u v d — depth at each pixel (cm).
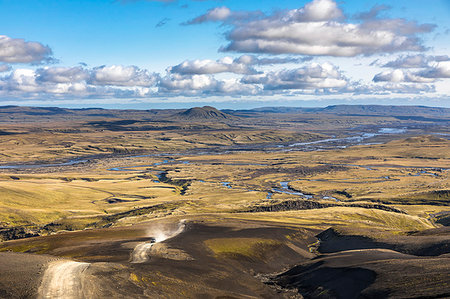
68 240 11844
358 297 6769
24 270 6631
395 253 9856
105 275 6644
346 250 11762
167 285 6806
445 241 10288
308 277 8650
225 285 7675
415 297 5912
